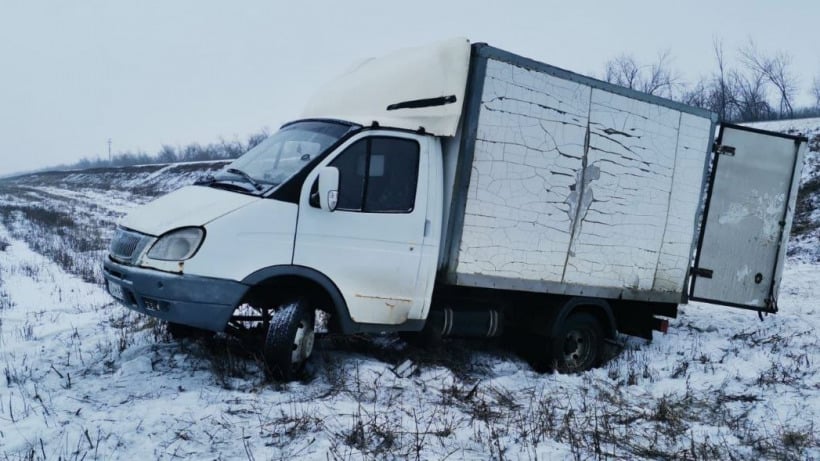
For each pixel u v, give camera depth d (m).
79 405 4.70
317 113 7.29
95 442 4.11
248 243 5.24
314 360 6.18
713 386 6.73
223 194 5.52
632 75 48.78
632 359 7.85
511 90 6.33
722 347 8.48
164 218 5.32
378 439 4.50
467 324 6.79
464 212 6.20
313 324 5.79
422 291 6.16
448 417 5.14
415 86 6.26
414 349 7.01
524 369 7.20
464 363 6.90
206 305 5.09
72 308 9.26
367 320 5.93
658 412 5.73
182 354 5.91
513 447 4.62
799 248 22.00
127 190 54.84
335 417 4.78
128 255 5.29
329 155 5.67
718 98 47.91
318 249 5.55
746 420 5.66
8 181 108.31
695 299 8.52
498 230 6.43
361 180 5.81
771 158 8.90
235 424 4.51
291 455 4.09
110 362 5.81
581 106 6.89
